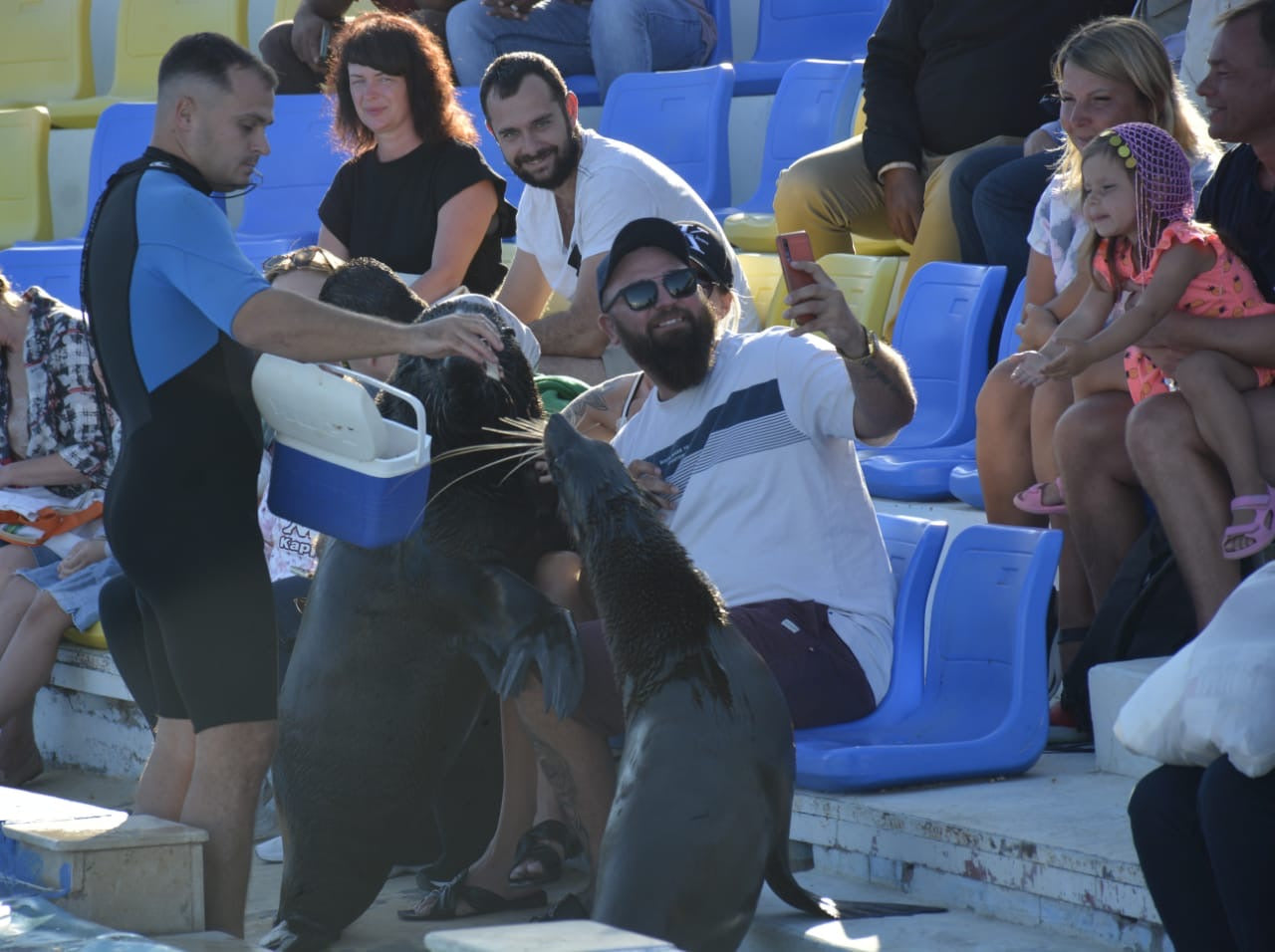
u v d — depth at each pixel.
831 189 29.53
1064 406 19.03
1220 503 16.42
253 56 14.44
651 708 13.05
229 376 14.23
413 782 15.91
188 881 13.73
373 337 13.38
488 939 8.58
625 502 13.85
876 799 16.08
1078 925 14.22
